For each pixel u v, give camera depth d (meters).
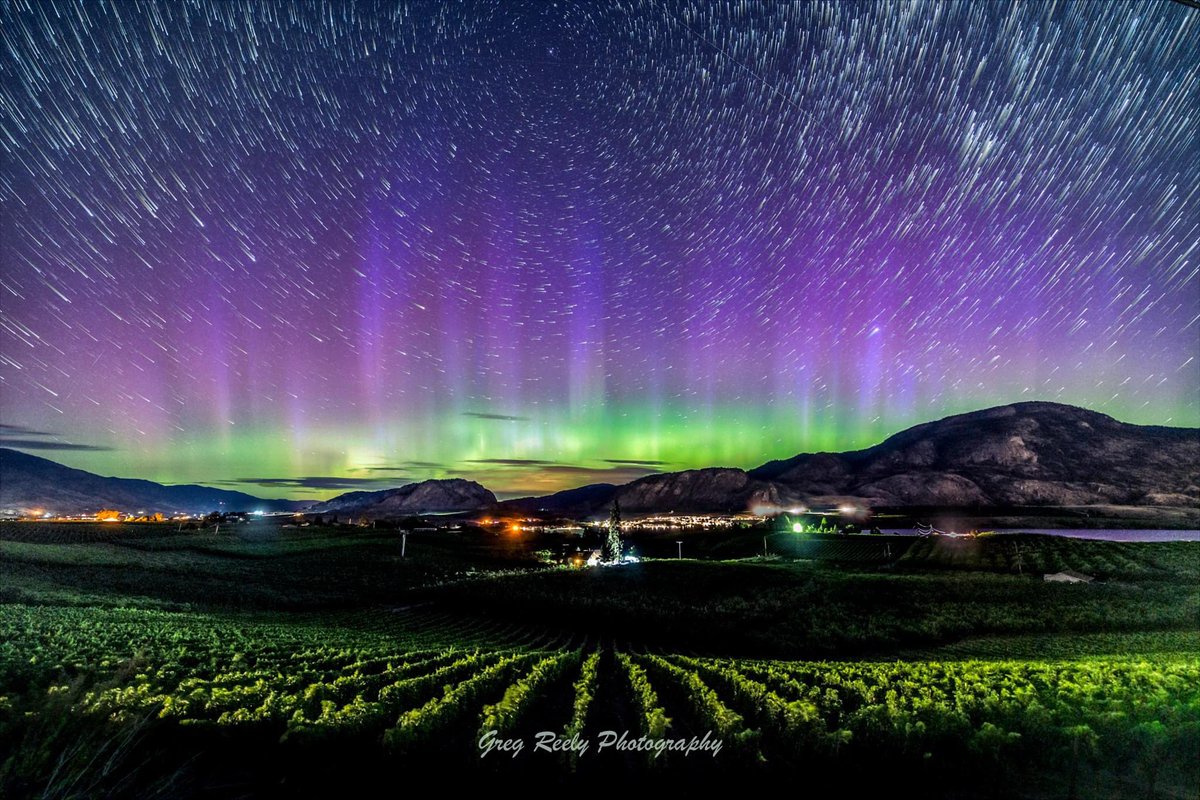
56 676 22.88
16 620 40.84
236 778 13.75
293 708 17.77
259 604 68.69
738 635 47.97
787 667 28.59
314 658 30.47
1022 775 14.07
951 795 13.09
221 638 38.00
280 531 143.12
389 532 152.62
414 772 14.47
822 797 13.15
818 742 15.07
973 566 89.19
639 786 13.89
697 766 15.03
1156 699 18.00
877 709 16.72
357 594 76.94
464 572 99.88
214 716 17.53
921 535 131.88
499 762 15.21
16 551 87.81
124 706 16.00
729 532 162.25
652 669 30.28
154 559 94.44
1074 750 14.17
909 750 15.05
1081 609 52.88
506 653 37.62
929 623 49.28
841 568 90.25
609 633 51.12
